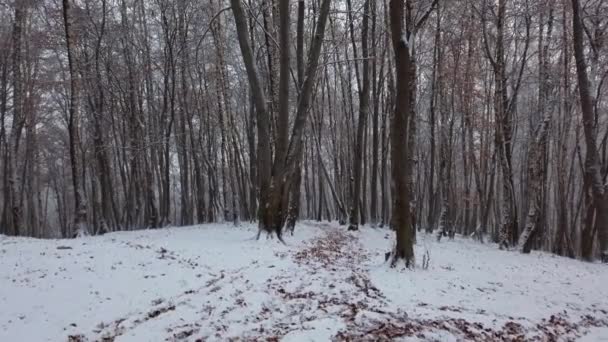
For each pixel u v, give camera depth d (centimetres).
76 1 2767
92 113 2814
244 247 1298
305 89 1479
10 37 2636
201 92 3109
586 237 1862
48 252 1114
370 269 1138
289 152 1488
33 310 694
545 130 1900
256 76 1456
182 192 3331
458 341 624
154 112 3322
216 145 3378
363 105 2459
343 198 3497
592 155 1681
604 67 2180
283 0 1419
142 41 3169
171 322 661
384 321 673
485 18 2130
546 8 2047
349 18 2691
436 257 1416
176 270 966
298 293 855
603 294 1062
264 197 1487
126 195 3253
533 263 1507
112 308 721
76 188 1747
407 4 1589
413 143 1501
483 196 2727
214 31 2417
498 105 2019
